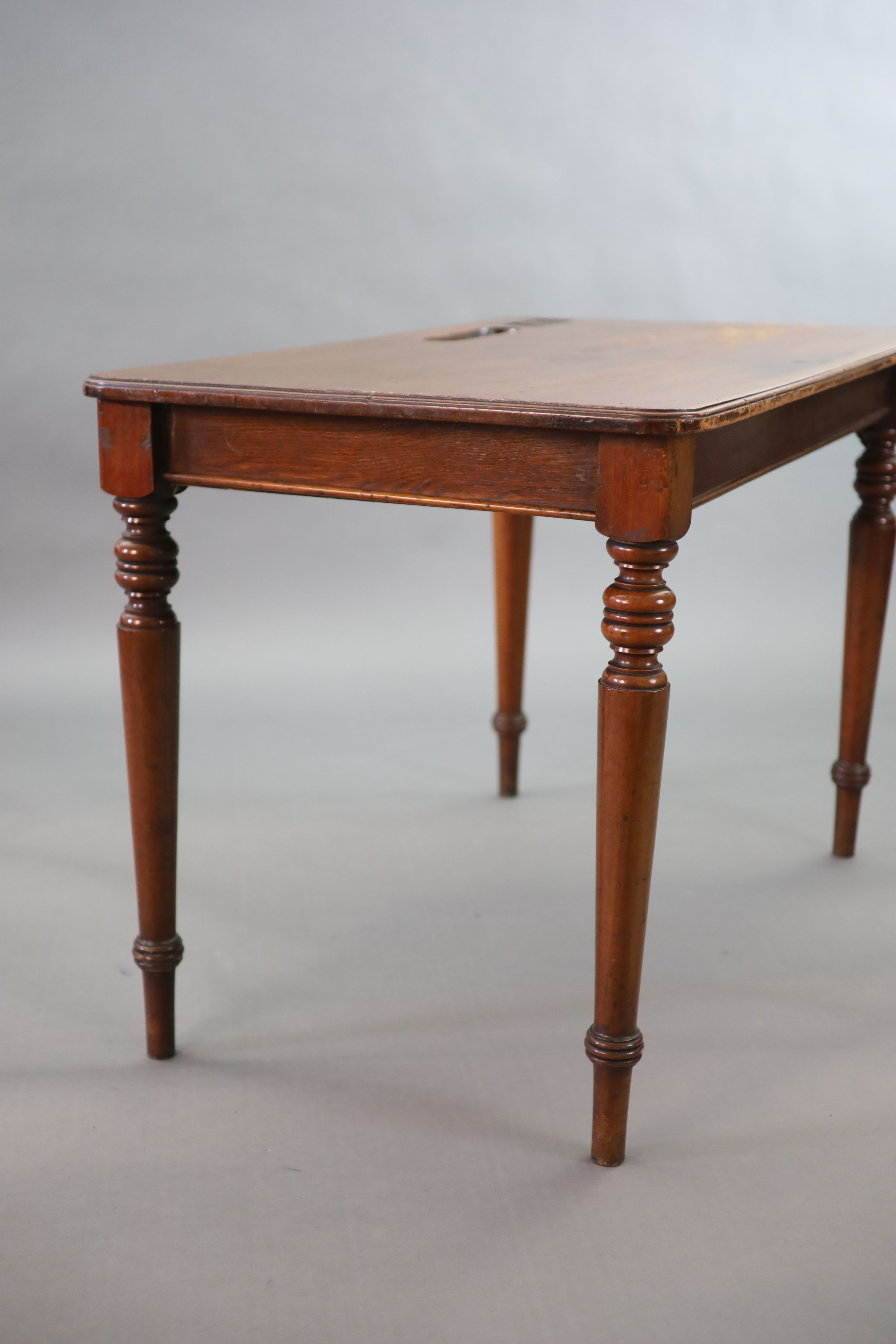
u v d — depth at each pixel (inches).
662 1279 51.5
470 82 131.6
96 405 131.3
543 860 89.3
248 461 58.9
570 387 57.4
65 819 94.7
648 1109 62.5
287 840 92.3
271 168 130.8
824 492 137.9
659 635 52.5
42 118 125.7
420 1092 64.0
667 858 89.1
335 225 133.0
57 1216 55.3
